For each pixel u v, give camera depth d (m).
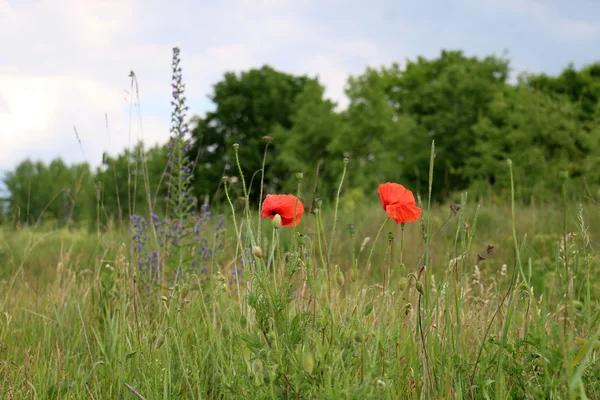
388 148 28.58
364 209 11.16
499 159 23.22
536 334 1.98
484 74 31.95
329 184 26.77
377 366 2.01
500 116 25.30
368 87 28.48
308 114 29.97
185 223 4.45
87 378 2.69
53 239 6.79
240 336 2.05
